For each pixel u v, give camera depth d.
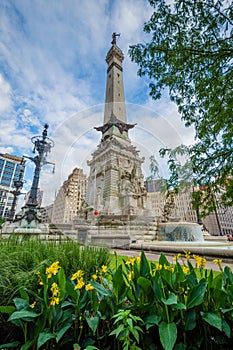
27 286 1.92
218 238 15.84
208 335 1.43
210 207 4.43
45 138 11.09
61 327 1.44
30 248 3.11
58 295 1.49
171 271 1.69
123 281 1.61
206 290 1.49
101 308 1.52
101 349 1.43
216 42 4.25
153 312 1.43
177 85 4.84
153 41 4.74
